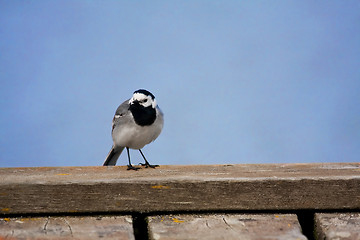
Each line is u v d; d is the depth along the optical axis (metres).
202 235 7.38
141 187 8.20
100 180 8.20
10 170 9.12
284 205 8.40
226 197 8.34
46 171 9.07
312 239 8.35
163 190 8.26
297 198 8.41
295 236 7.39
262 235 7.42
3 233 7.31
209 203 8.31
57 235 7.28
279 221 8.00
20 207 7.98
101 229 7.54
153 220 8.01
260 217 8.18
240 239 7.27
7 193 7.97
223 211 8.38
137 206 8.21
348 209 8.45
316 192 8.43
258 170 9.25
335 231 7.75
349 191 8.45
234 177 8.51
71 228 7.57
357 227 7.84
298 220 8.49
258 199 8.36
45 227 7.60
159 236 7.34
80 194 8.10
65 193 8.08
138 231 8.21
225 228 7.68
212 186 8.32
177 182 8.28
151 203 8.23
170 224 7.84
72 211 8.09
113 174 8.80
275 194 8.38
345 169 9.32
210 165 9.77
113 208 8.16
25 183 8.02
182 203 8.29
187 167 9.60
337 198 8.43
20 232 7.38
